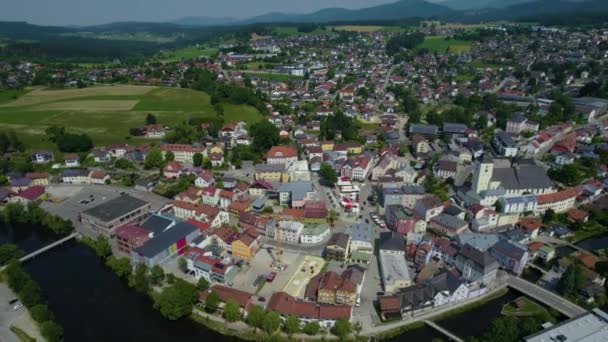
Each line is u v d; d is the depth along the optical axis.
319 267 176.50
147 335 146.50
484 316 149.62
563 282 155.62
